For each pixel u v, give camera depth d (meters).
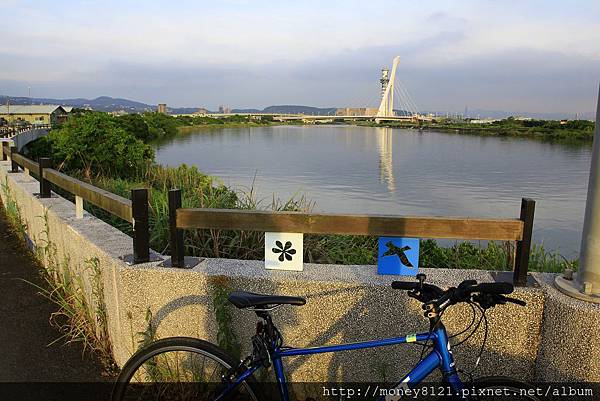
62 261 4.76
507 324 2.75
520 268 2.76
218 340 2.98
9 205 8.10
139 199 3.21
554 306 2.59
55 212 5.07
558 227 13.39
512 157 39.41
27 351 3.76
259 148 48.06
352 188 20.75
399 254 2.99
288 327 2.99
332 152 43.56
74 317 4.13
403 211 15.98
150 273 3.11
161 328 3.15
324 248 5.20
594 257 2.53
